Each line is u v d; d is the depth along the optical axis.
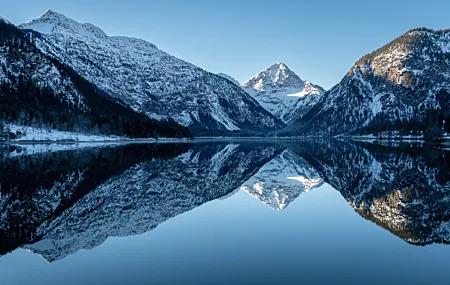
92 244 24.22
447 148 139.12
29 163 76.25
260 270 18.91
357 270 18.84
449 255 21.19
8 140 144.75
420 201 39.03
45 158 88.50
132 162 83.56
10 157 89.88
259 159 102.50
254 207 36.34
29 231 28.03
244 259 20.56
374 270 18.83
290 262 20.03
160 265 19.89
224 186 52.00
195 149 149.38
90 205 37.56
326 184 53.84
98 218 31.95
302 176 64.00
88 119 193.38
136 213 33.81
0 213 33.94
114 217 32.31
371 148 149.88
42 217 32.56
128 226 28.94
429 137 187.50
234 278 17.84
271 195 44.06
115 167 72.19
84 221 30.98
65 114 185.25
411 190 46.56
